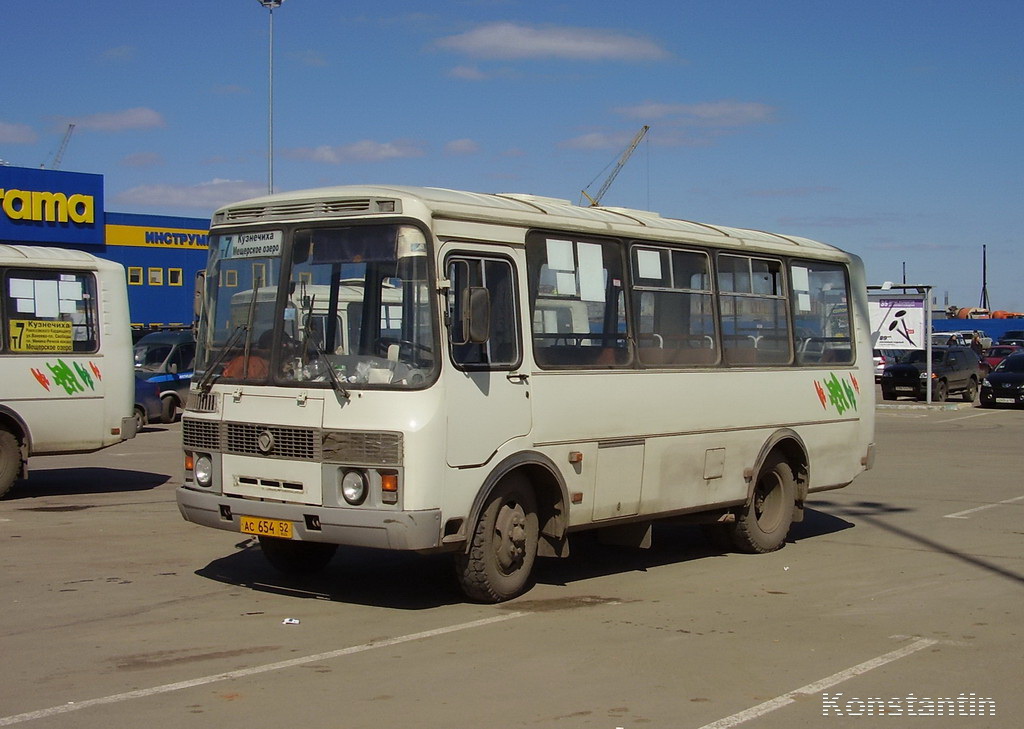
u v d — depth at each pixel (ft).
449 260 27.40
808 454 39.58
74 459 64.34
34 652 24.07
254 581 31.68
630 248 33.01
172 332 92.79
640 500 32.78
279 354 28.19
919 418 103.45
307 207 28.48
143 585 31.07
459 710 20.33
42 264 47.62
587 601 29.94
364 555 35.63
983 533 42.01
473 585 28.40
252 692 21.26
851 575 34.04
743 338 37.24
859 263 43.52
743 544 37.45
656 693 21.59
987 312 280.51
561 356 30.37
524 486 29.53
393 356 26.81
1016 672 23.43
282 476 27.66
